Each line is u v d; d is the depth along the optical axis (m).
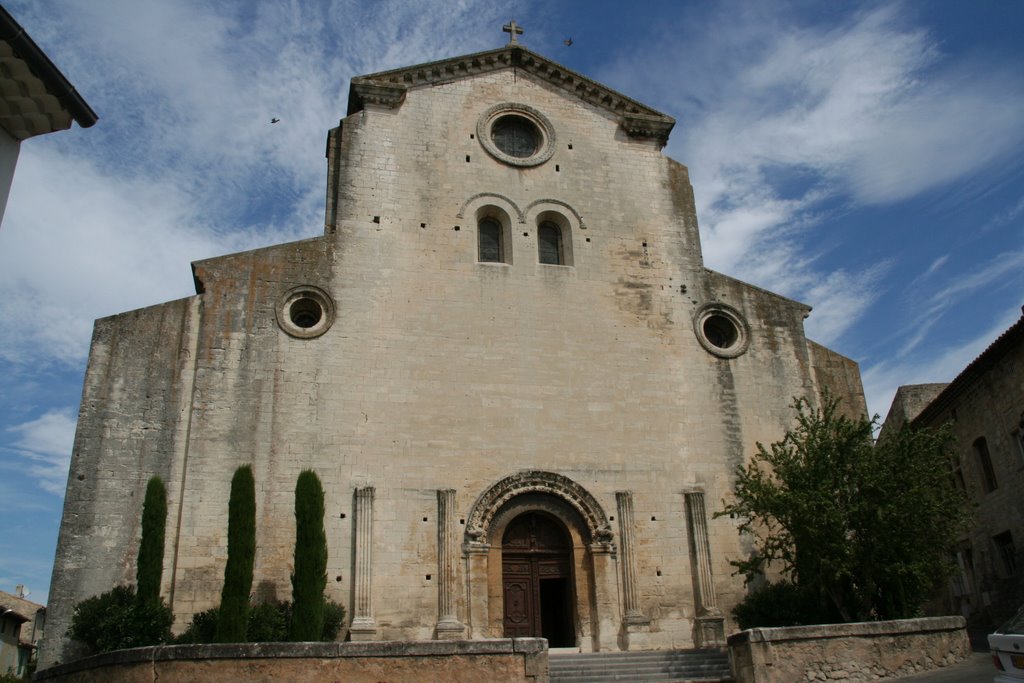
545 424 28.05
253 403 26.02
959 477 35.84
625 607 26.27
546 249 31.44
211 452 25.17
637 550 27.03
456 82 32.81
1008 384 30.66
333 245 28.73
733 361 30.19
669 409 29.09
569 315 29.78
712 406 29.39
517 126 33.31
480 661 17.27
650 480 28.02
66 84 12.80
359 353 27.44
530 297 29.72
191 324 26.48
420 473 26.44
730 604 26.81
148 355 25.77
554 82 33.88
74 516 23.55
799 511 22.91
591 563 26.69
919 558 22.61
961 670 19.50
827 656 19.44
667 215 32.44
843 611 22.95
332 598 24.38
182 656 17.05
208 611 23.16
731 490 28.33
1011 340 29.34
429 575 25.38
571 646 26.48
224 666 16.94
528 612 26.38
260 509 24.88
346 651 17.06
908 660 20.14
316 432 26.11
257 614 22.38
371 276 28.64
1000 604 32.47
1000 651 11.84
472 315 28.95
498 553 26.38
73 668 18.77
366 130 30.92
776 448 27.48
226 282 27.25
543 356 28.95
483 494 26.55
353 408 26.69
